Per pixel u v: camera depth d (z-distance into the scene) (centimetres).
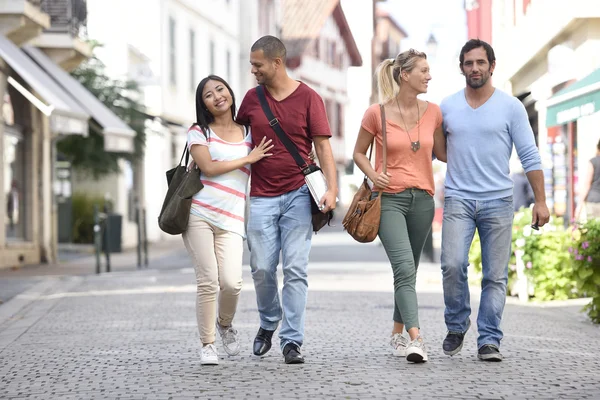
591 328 1955
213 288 1441
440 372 1362
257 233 1450
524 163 1467
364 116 1473
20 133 4438
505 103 1465
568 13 3331
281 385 1266
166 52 7275
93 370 1438
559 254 2539
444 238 1480
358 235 1455
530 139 1466
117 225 4641
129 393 1236
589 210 2938
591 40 3319
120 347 1681
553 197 3906
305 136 1440
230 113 1459
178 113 7556
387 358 1494
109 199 6053
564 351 1588
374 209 1445
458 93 1493
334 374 1346
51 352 1655
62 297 2758
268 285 1467
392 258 1451
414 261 1509
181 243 6856
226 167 1421
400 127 1455
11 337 1898
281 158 1434
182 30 7675
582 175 3378
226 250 1451
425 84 1445
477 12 5266
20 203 4438
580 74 3378
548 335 1817
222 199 1438
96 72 5466
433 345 1658
